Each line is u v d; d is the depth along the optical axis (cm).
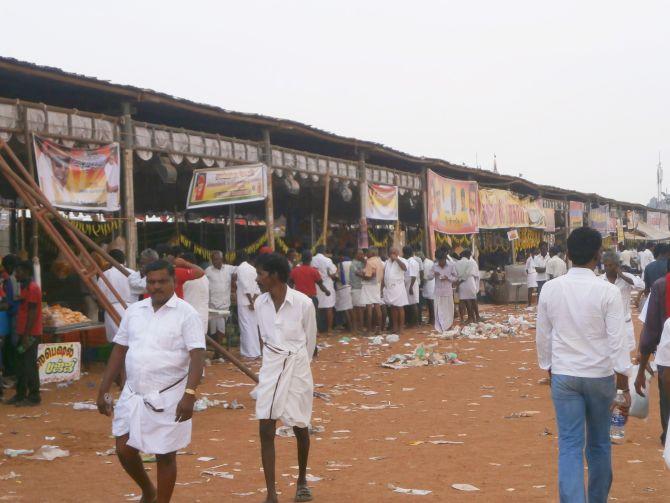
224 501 612
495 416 965
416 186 2583
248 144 1750
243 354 1583
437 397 1119
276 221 2617
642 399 710
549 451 768
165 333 512
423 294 2297
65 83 1315
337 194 2495
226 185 1551
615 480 655
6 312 1076
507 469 699
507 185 3534
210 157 1628
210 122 1762
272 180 1978
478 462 727
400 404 1066
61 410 1027
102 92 1395
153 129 1493
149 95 1445
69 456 774
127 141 1425
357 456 763
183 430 514
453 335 1930
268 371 607
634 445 788
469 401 1080
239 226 2584
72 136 1301
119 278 1200
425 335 1991
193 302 1283
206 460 749
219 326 1596
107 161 1356
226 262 2012
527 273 3016
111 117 1393
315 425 916
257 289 1579
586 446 527
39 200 1074
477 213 2992
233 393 1167
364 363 1503
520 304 3084
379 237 2989
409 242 3166
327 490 640
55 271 1571
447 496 612
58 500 617
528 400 1080
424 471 698
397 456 759
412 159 2500
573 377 507
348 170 2159
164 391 510
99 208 1340
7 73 1238
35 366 1062
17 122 1212
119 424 519
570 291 514
